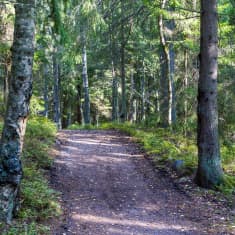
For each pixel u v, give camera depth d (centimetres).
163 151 1480
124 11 1866
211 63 1081
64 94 4147
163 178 1191
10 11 1443
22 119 746
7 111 745
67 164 1291
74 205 916
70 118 4247
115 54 2719
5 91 1705
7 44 1438
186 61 1962
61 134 1912
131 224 834
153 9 1614
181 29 1795
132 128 2127
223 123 1566
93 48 2408
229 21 1664
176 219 870
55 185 1048
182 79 1952
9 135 741
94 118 4725
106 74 3788
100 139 1833
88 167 1288
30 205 820
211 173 1085
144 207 945
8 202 734
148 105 4200
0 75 1767
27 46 735
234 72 1655
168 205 962
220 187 1061
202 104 1098
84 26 1669
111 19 1900
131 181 1164
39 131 1625
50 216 804
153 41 2317
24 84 739
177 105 1923
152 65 3275
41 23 1039
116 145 1681
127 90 4038
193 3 1698
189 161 1278
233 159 1388
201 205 960
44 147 1400
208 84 1087
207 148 1091
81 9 1585
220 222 851
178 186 1109
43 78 3089
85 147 1602
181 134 1775
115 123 2547
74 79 3638
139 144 1670
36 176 1034
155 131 1917
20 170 753
